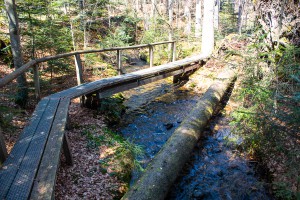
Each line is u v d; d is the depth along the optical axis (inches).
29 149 113.6
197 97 329.1
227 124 231.3
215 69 393.1
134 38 650.8
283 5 155.7
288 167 129.0
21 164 101.3
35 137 125.6
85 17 497.7
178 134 175.2
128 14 698.2
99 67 388.8
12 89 224.4
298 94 111.9
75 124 203.2
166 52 528.1
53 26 318.0
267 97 143.6
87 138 183.3
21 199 82.0
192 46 557.6
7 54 325.4
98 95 236.8
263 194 139.6
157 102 308.8
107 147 175.9
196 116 206.2
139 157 183.5
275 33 175.3
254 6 191.5
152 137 218.7
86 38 504.7
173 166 145.3
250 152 175.9
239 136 187.3
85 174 142.6
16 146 116.0
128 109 280.2
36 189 88.2
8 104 200.8
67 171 142.0
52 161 105.8
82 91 214.8
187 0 785.6
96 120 220.1
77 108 239.1
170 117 263.0
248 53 179.2
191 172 165.9
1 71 296.4
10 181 90.5
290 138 132.4
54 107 172.6
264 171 155.3
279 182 127.0
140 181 127.8
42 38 283.4
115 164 156.3
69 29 429.1
